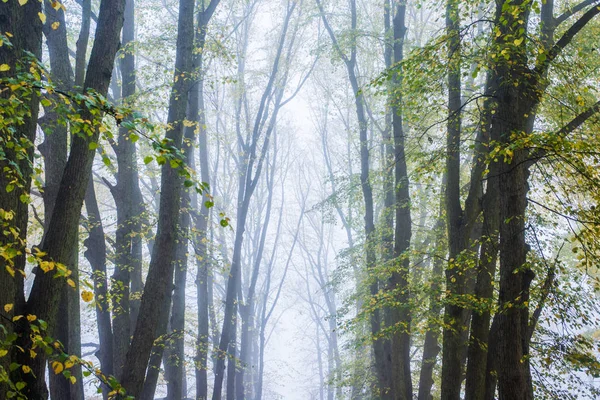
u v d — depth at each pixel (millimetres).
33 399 7078
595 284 9734
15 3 7090
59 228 7863
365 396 25375
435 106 11930
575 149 8625
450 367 12305
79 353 14203
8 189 5695
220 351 19750
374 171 20359
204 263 20141
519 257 9680
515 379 9344
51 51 13836
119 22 9156
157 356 16562
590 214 9000
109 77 8984
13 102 5207
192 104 17828
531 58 10297
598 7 9930
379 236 18797
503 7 8570
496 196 11828
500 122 10062
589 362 10672
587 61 12516
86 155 8203
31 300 7496
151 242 25141
